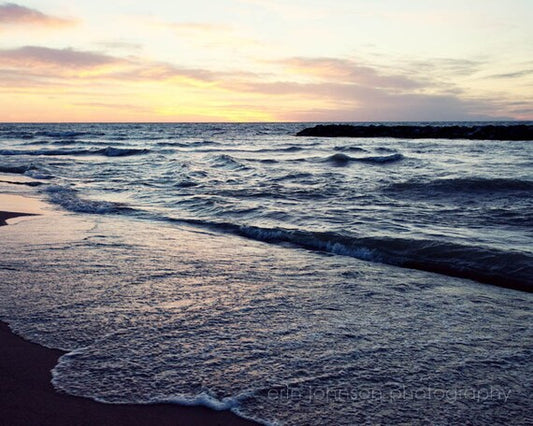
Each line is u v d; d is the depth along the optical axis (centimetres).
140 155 2738
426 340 350
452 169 1769
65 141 4184
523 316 408
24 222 813
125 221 857
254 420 242
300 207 994
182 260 573
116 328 355
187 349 322
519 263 547
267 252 639
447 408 257
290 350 325
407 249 625
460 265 563
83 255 580
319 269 555
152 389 269
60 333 344
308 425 238
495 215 892
